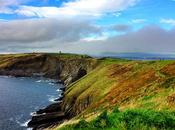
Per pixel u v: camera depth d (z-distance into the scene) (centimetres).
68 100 8788
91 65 16862
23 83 18612
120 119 1585
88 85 9069
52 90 15075
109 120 1650
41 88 15962
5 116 8369
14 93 13775
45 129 6275
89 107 6347
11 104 10550
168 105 3127
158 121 1527
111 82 7712
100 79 8850
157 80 5419
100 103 6034
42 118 7456
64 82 18212
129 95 5247
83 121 1756
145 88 5066
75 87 9912
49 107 9012
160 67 6888
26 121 7769
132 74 7431
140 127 1445
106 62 16225
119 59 16700
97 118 1711
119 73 8719
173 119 1559
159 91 4278
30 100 11631
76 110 7744
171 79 4697
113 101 5531
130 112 1655
